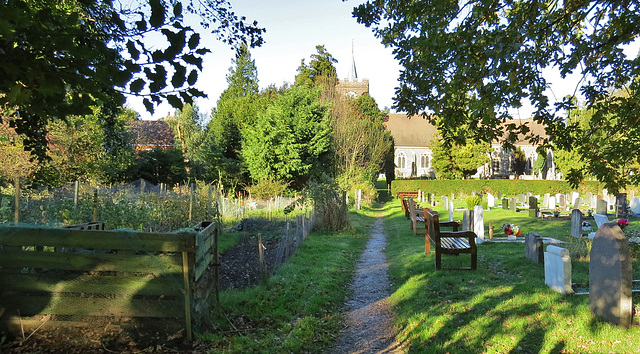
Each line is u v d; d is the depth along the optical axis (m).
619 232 5.13
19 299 5.00
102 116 9.00
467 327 5.32
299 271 9.30
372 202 36.50
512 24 4.84
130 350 4.75
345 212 17.69
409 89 5.51
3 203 10.41
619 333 4.80
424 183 45.09
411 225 17.39
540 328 5.11
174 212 13.23
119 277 5.07
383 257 12.29
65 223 9.69
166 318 5.11
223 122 41.00
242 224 17.05
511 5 5.85
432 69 4.94
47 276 5.03
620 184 6.01
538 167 68.56
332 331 6.01
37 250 5.11
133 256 5.07
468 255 10.62
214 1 5.53
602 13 5.66
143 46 2.76
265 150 30.23
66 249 5.36
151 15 2.53
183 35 2.55
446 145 6.00
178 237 5.07
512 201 25.03
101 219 10.63
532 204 22.00
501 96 4.41
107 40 4.06
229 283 8.18
